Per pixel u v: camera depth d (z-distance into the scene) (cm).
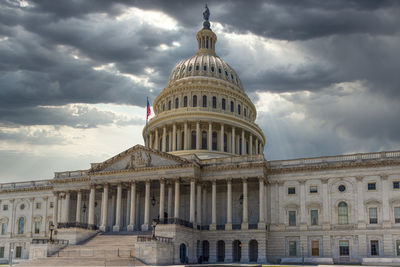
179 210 8850
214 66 11950
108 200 9494
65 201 9531
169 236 7275
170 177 8188
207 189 8719
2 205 10925
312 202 7888
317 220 7819
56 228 9119
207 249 8356
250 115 12250
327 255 7588
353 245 7475
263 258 7606
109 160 8762
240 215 8462
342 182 7794
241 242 7838
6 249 10506
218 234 8019
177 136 11012
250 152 11362
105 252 7044
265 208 8000
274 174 8250
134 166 8556
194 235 7912
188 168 8100
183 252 7581
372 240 7394
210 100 11281
